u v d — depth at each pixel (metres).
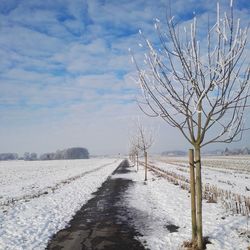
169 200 19.58
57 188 28.62
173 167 60.28
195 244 10.16
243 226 12.32
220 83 8.45
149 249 10.50
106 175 43.62
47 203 20.14
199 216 9.96
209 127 9.34
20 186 32.06
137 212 16.58
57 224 14.41
